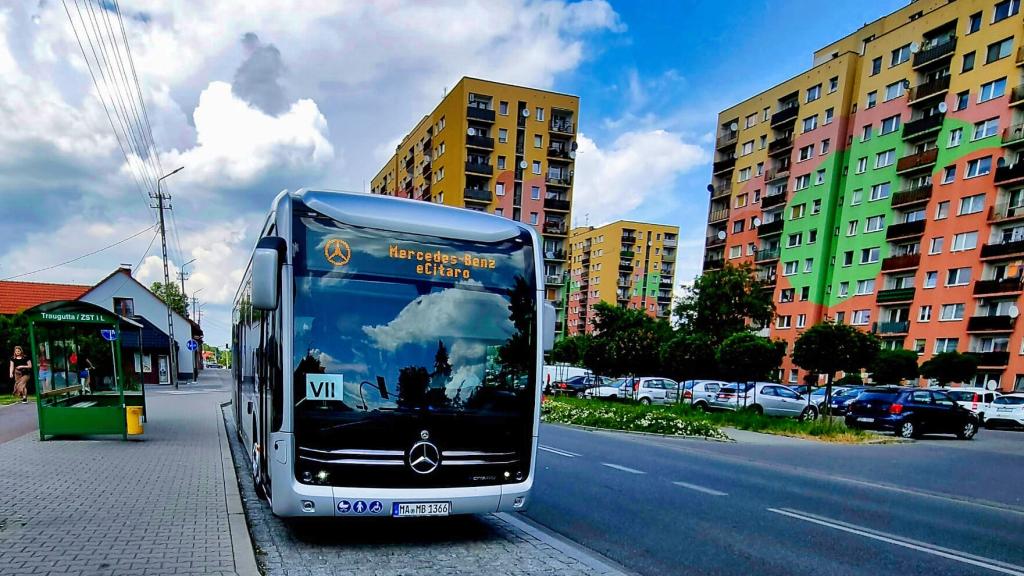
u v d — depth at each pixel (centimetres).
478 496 492
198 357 6103
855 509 768
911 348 3916
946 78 3853
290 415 454
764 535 617
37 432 1110
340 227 496
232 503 596
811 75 4912
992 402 2736
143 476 726
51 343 1052
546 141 5938
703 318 4719
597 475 944
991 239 3541
